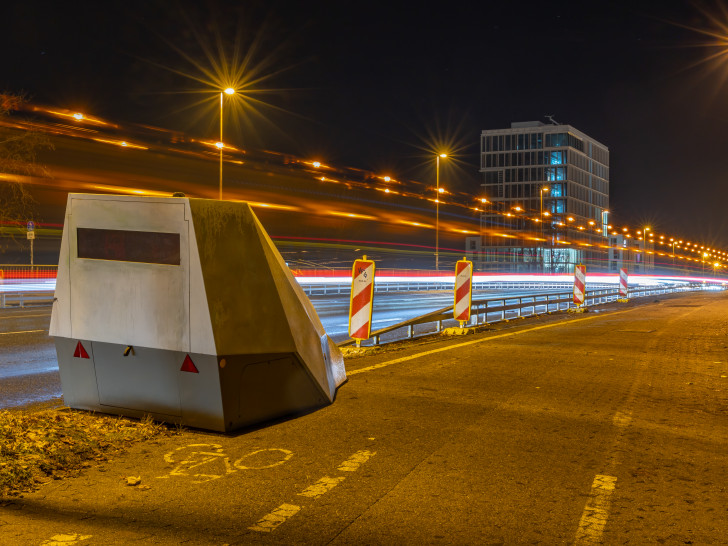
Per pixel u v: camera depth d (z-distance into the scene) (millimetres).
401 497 4934
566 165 127500
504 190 131500
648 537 4258
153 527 4324
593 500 4914
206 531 4270
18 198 27125
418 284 59531
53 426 6480
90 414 7168
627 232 155000
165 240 6660
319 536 4215
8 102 26062
